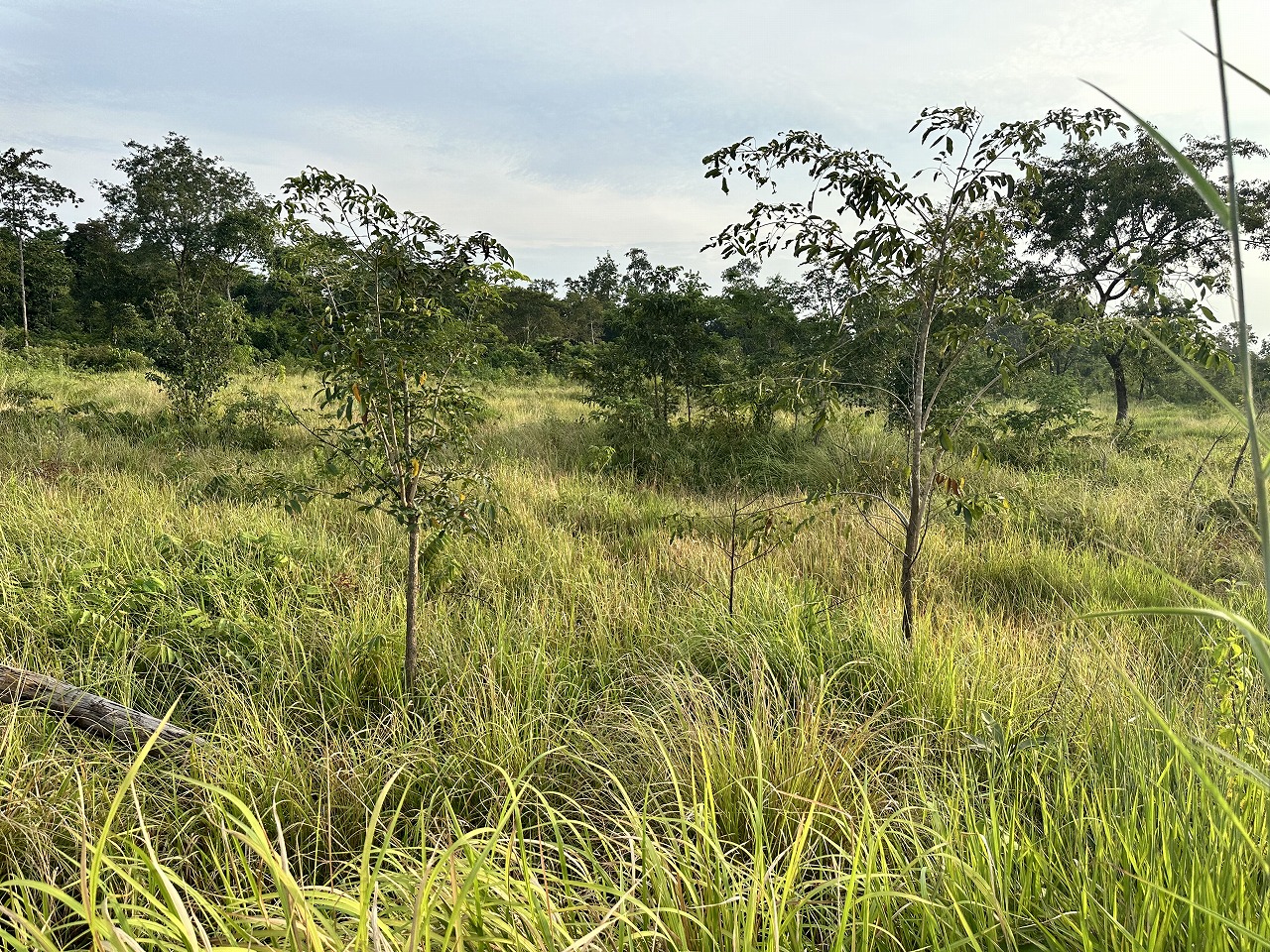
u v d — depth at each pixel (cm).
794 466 951
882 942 180
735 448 1043
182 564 504
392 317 353
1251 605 405
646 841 188
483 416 387
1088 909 165
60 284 4484
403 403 347
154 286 4256
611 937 174
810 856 227
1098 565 581
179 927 143
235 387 1873
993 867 182
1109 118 363
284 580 475
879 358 888
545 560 546
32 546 496
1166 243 1451
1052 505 757
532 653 371
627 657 388
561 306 5950
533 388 2634
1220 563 586
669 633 410
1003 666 356
